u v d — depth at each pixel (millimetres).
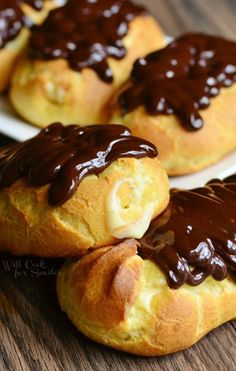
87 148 444
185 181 581
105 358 445
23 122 644
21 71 650
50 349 449
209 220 455
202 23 832
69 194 433
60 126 486
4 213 458
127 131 460
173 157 578
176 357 448
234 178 510
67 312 449
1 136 642
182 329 432
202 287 442
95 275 431
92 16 668
